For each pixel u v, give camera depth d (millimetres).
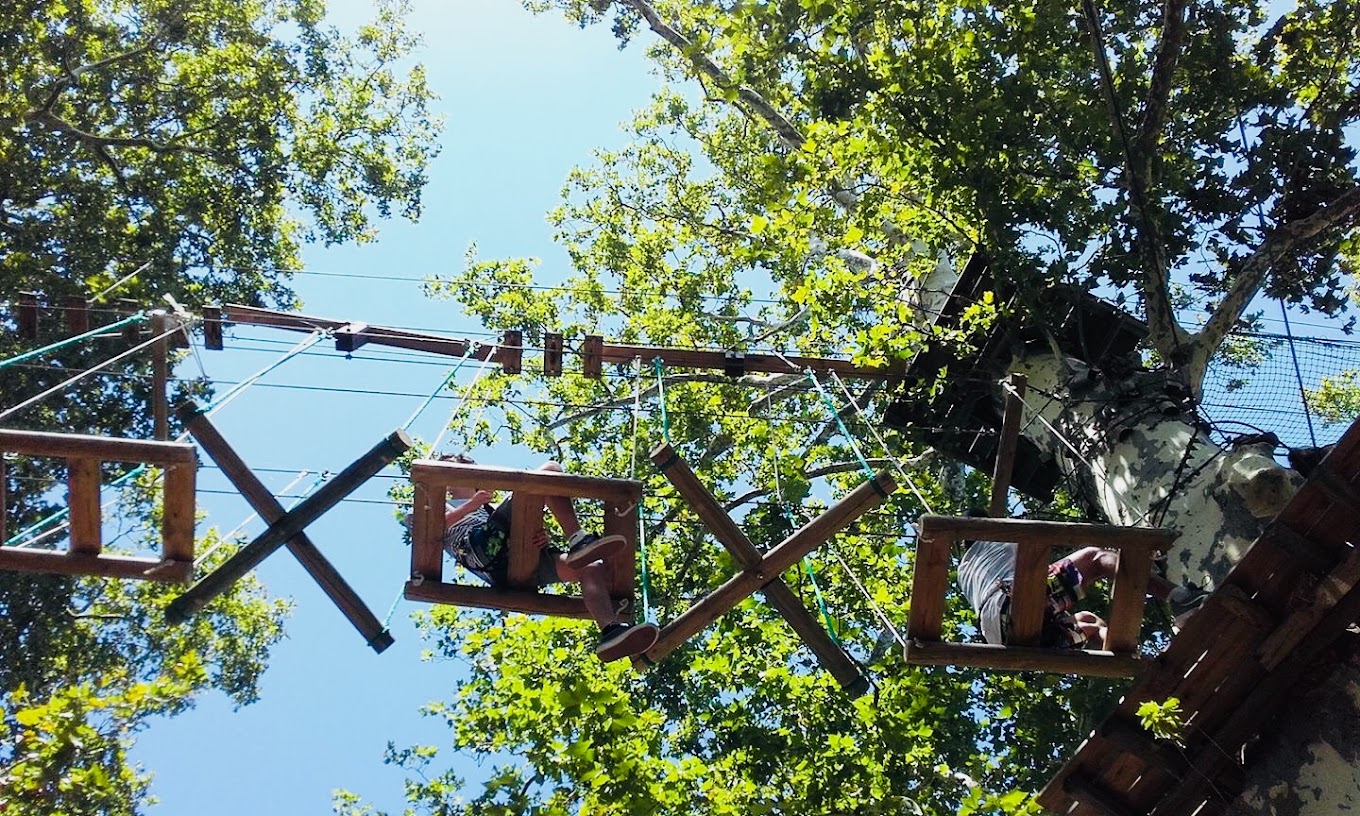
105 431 12562
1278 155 9211
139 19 13734
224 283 14141
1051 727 10391
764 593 5211
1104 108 8703
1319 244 9703
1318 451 6430
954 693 10336
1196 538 6320
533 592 4957
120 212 13188
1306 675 5207
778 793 8375
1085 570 5797
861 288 8805
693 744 10328
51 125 12781
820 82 8586
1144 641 11555
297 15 14547
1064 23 8594
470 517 5238
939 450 9539
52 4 12547
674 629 5059
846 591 10938
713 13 8492
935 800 7887
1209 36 9391
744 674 9617
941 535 4711
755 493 11852
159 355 6363
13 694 5289
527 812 6961
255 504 4797
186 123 14148
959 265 10242
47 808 5227
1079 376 8039
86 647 12586
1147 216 8062
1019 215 8250
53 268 12266
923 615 4906
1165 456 6980
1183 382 7648
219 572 4773
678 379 12305
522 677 8500
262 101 13820
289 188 14445
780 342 12836
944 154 8398
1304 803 4953
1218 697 5199
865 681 5305
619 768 6758
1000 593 5273
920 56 8508
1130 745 5254
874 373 8781
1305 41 9664
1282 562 4828
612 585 4930
